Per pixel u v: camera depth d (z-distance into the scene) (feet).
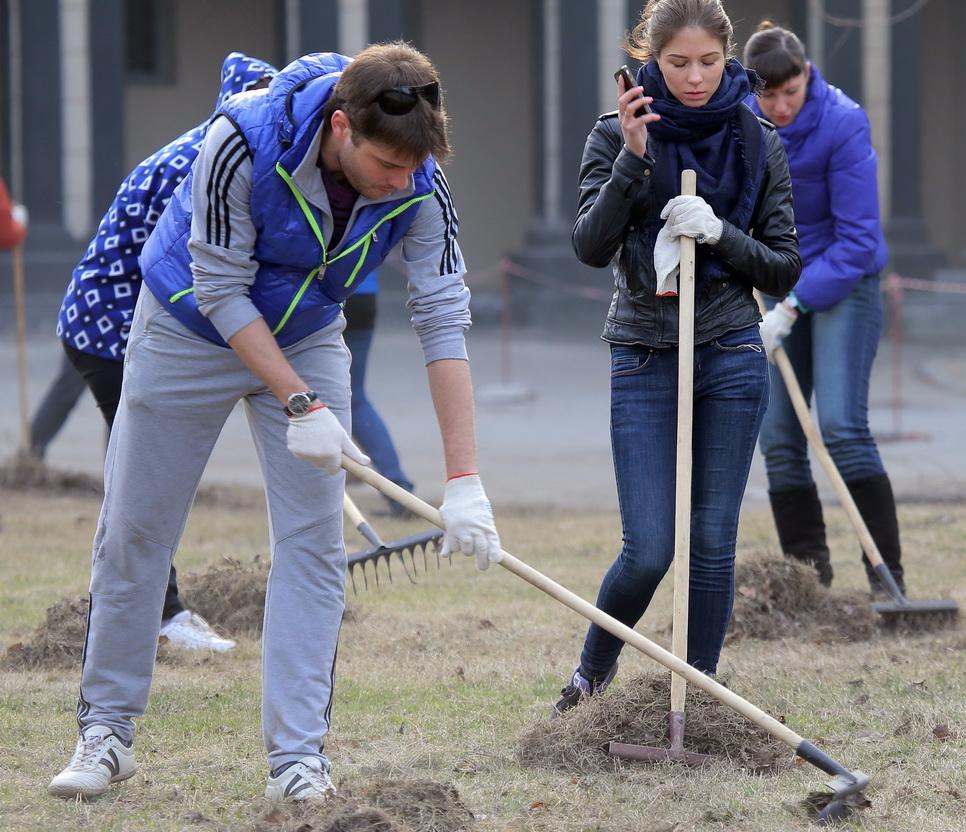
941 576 49.52
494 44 184.34
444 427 26.45
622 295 31.04
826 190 43.65
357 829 24.14
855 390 44.55
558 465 85.97
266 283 25.79
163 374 26.40
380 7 164.04
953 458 83.51
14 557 55.26
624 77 29.27
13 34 163.32
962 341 152.97
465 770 28.99
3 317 158.30
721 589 30.81
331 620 27.09
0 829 25.48
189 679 36.94
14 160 164.76
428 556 55.88
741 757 29.27
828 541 57.11
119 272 38.93
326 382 26.96
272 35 179.83
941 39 189.78
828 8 167.84
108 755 27.66
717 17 29.43
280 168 24.50
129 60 178.29
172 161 38.52
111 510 27.20
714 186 30.09
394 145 23.68
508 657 39.37
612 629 26.63
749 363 30.55
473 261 185.68
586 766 29.01
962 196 190.29
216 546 57.62
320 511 26.89
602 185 30.91
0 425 102.27
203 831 25.12
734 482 30.68
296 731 26.53
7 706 34.22
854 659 38.40
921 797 27.09
